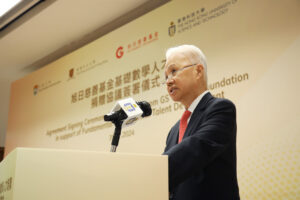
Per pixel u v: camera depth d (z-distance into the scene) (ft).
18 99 18.66
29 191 2.98
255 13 9.89
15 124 18.35
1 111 21.50
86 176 3.22
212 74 10.44
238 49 10.01
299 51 8.75
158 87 11.97
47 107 16.76
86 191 3.19
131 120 4.90
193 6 11.62
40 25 15.66
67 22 15.42
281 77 8.91
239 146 9.25
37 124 17.04
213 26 10.85
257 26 9.75
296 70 8.69
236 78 9.82
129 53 13.48
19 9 15.20
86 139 14.17
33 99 17.75
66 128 15.35
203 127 5.03
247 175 8.97
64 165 3.16
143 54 12.91
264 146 8.82
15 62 19.08
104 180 3.29
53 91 16.70
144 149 11.75
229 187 5.16
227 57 10.21
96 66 14.80
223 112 5.25
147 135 11.79
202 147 4.56
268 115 8.92
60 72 16.61
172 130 6.57
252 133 9.09
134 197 3.39
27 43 17.17
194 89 6.29
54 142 15.76
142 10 14.51
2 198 3.28
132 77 13.07
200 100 5.92
